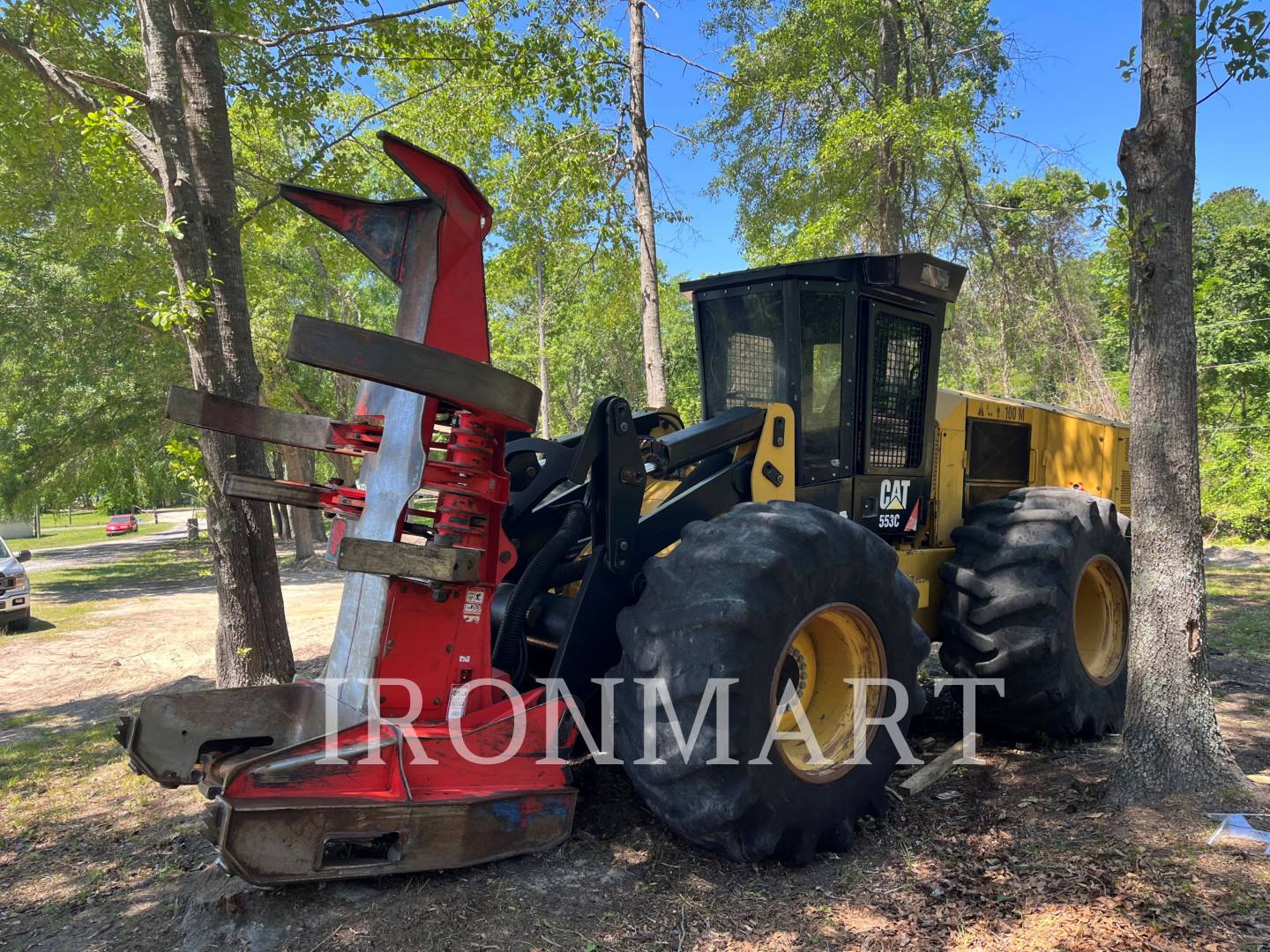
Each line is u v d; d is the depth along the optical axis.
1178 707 3.68
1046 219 13.14
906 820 3.83
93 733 6.06
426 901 3.00
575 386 37.25
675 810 3.16
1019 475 5.94
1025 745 4.99
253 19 6.34
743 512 3.51
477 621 3.36
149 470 19.95
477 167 12.17
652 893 3.12
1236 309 24.33
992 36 13.43
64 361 16.98
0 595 11.21
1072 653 4.73
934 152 12.03
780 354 4.46
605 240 11.48
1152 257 3.76
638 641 3.25
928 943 2.79
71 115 5.38
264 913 2.92
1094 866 3.17
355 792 2.93
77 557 28.70
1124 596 5.39
